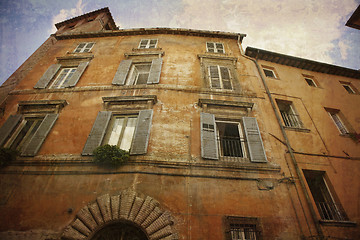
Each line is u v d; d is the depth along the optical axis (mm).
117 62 11812
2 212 6223
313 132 9211
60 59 12352
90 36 14383
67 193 6570
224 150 9570
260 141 8000
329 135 9320
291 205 6613
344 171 8086
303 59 12617
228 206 6348
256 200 6566
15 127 8734
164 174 6887
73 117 8820
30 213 6203
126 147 7930
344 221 6539
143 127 8117
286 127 8992
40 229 5898
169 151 7484
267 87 10547
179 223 5930
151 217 5941
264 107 9539
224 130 9805
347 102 11562
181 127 8289
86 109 9125
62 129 8375
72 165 7156
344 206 7164
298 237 5965
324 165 8109
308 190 7000
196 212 6160
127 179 6766
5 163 7230
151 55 12062
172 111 8852
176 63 11484
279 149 8086
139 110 8883
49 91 10117
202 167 7117
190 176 6895
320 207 7062
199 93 9719
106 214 5980
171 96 9477
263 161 7410
